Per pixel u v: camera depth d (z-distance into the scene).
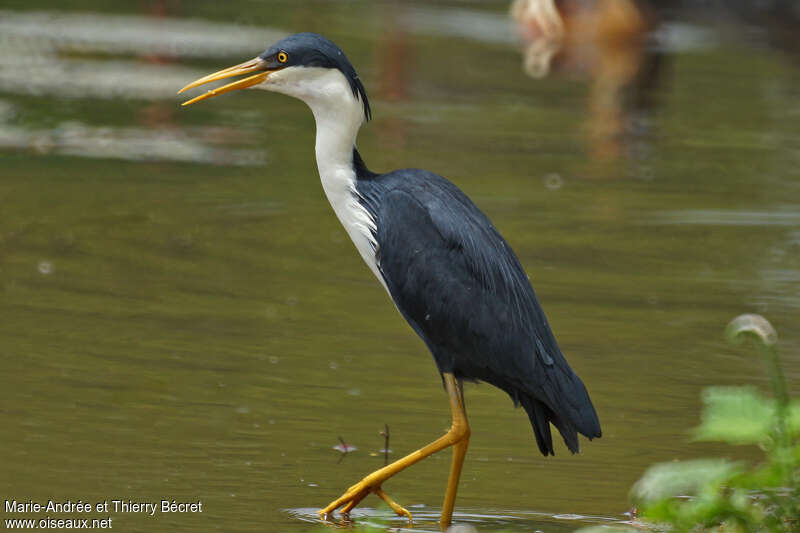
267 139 19.23
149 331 11.52
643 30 29.70
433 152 18.52
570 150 19.22
